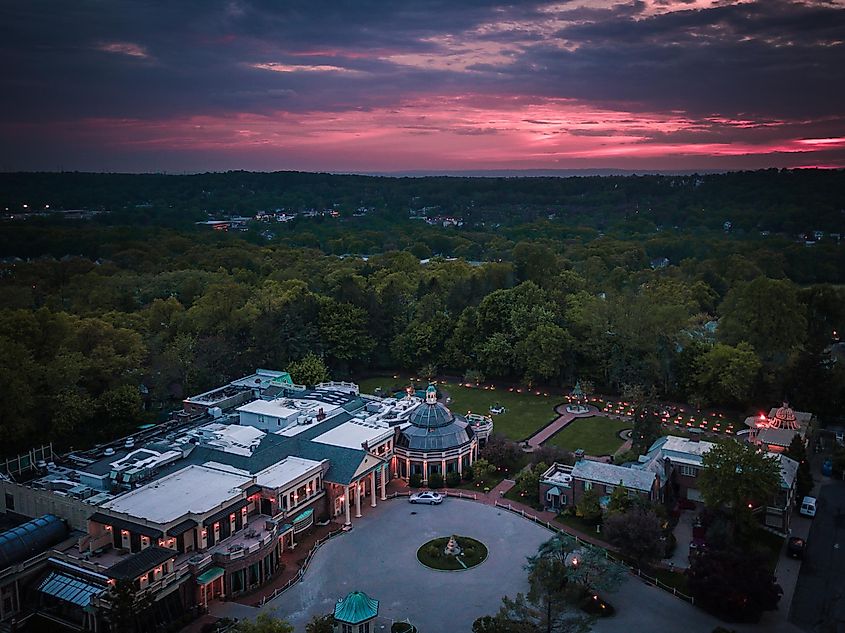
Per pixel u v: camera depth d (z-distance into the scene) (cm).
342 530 12006
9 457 14775
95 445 15500
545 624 8431
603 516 11594
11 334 17025
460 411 18625
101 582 9344
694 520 12312
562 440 16238
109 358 17075
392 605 9681
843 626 9225
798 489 13062
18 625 9431
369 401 16725
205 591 9756
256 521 11281
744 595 9281
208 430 13975
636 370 19538
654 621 9319
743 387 17575
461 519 12425
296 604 9794
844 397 17225
